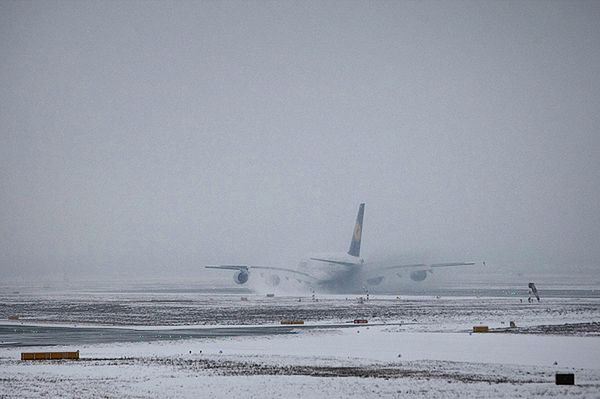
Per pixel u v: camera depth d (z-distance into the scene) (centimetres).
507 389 9594
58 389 10006
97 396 9456
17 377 11106
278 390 9744
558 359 12412
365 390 9656
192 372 11350
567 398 8944
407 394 9344
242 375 11019
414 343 14825
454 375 10869
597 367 11550
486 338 15350
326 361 12488
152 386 10144
